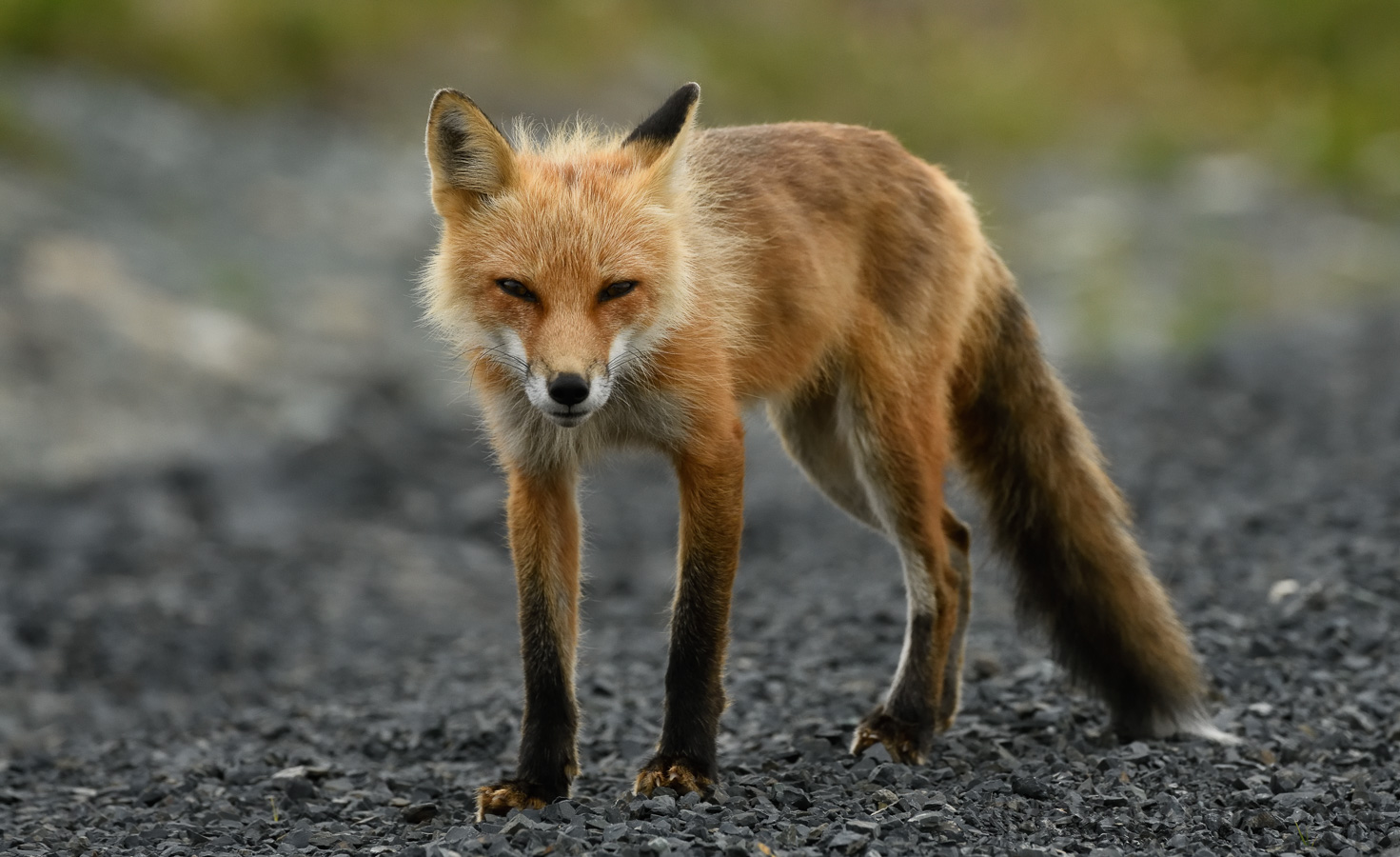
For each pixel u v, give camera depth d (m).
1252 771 9.36
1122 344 28.53
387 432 22.92
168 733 12.73
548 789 8.98
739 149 10.38
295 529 19.19
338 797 10.02
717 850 7.60
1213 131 47.78
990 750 10.09
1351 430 20.36
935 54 49.25
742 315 9.67
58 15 36.22
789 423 11.29
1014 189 40.84
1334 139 44.00
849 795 8.90
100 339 24.27
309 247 30.25
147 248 28.14
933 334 10.71
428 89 39.91
